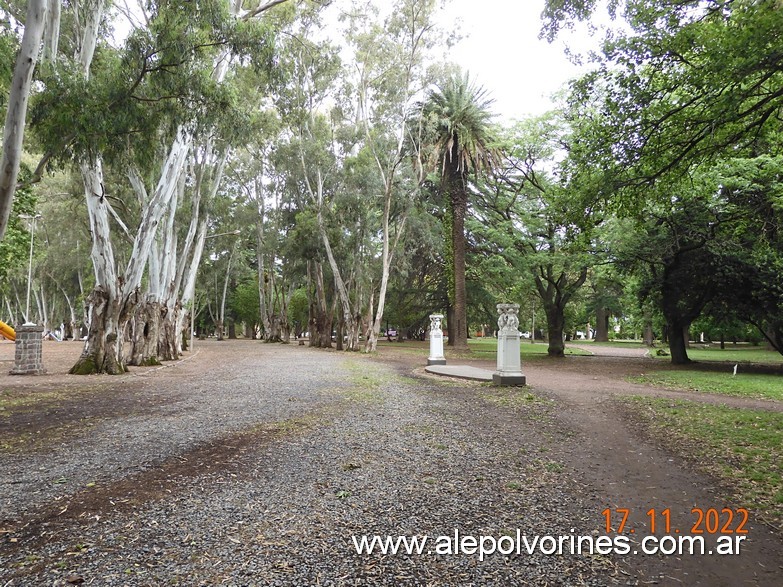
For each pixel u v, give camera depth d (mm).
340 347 35844
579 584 3451
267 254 51156
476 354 31125
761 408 11008
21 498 4832
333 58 26031
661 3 8000
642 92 8602
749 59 6859
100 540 3906
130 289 17953
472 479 5629
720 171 16359
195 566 3510
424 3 28297
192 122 11633
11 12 12461
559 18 8570
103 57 15594
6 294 50469
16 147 8062
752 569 3744
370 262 34438
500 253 32656
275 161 33594
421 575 3475
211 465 6016
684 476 5965
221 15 10500
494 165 31109
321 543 3916
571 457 6738
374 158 30766
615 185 9711
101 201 16984
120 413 9672
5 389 13523
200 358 27281
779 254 18656
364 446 7016
